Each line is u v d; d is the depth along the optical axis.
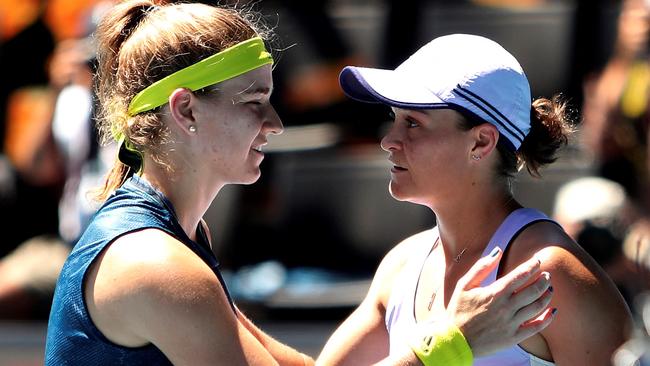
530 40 19.78
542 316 8.80
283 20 20.42
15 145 22.09
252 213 20.05
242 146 9.27
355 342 10.48
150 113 9.19
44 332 18.86
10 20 22.77
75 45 21.45
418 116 9.55
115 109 9.36
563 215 15.23
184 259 8.77
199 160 9.23
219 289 8.86
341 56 20.38
